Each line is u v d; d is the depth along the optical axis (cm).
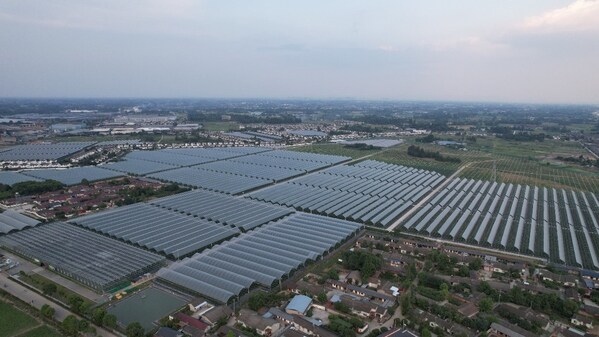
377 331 8388
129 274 10869
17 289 10306
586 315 9406
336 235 13862
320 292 10006
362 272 11081
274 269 11125
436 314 9225
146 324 8856
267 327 8512
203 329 8500
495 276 11488
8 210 15962
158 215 15600
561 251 13325
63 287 10475
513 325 8688
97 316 8675
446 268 11569
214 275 10800
